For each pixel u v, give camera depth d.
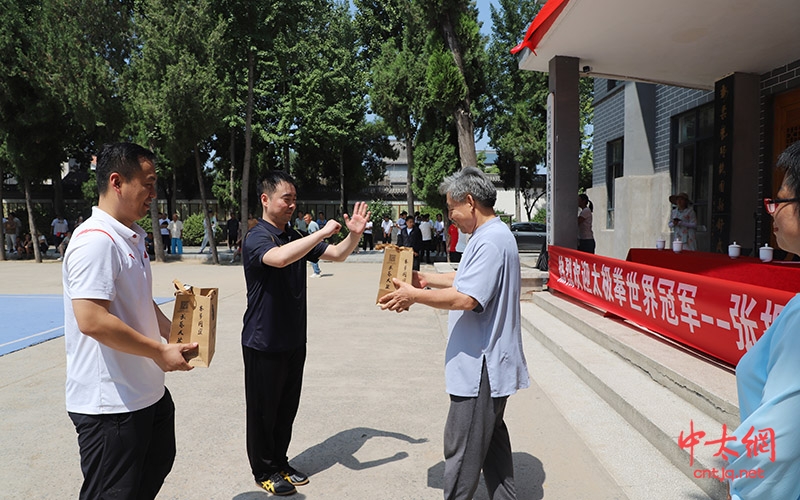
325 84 24.88
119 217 2.04
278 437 3.06
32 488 2.99
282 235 3.07
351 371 5.30
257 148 26.12
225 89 16.97
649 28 6.34
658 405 3.71
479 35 14.37
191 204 31.33
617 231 11.64
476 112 15.06
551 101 7.86
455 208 2.55
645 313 5.12
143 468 2.25
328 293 10.70
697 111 9.62
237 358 5.77
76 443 3.62
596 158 14.19
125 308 1.98
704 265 5.43
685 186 10.08
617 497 2.82
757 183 8.02
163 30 16.11
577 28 6.37
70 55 16.23
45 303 9.65
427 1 13.36
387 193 33.50
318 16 26.33
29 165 17.83
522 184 35.00
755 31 6.37
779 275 4.26
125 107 16.73
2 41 16.16
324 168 28.92
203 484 3.05
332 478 3.13
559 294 7.88
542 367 5.20
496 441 2.60
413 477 3.13
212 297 2.05
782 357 1.11
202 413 4.14
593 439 3.55
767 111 7.88
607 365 4.71
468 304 2.33
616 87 12.72
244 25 17.38
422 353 6.02
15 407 4.30
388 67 20.89
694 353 4.44
